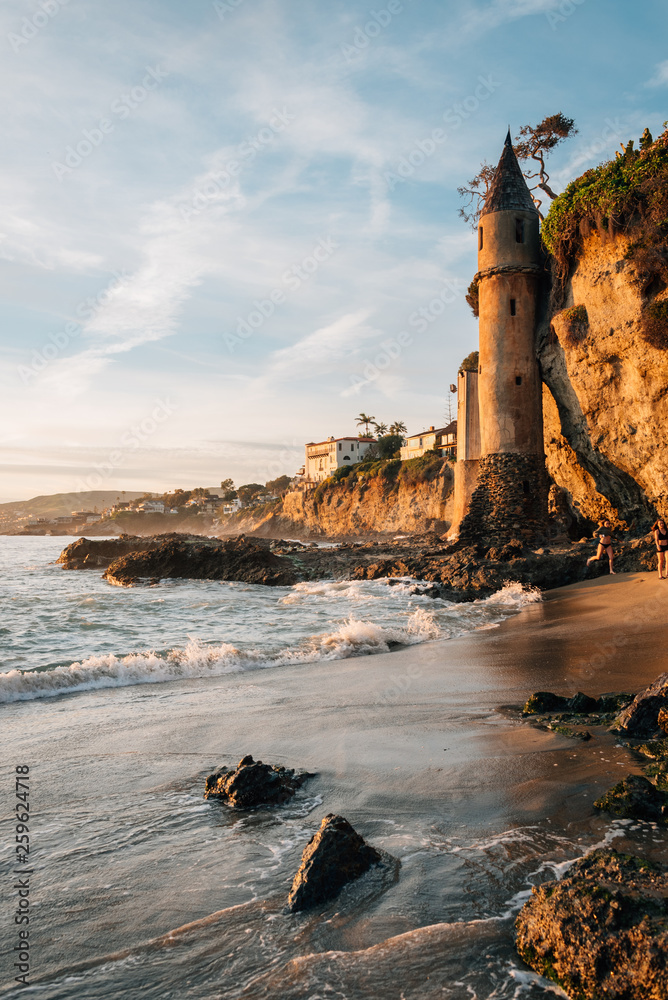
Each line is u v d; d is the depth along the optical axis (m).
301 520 107.69
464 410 34.19
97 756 6.52
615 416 24.98
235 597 24.56
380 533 87.19
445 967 3.01
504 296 29.34
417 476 82.81
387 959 3.08
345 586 25.75
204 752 6.59
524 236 29.39
